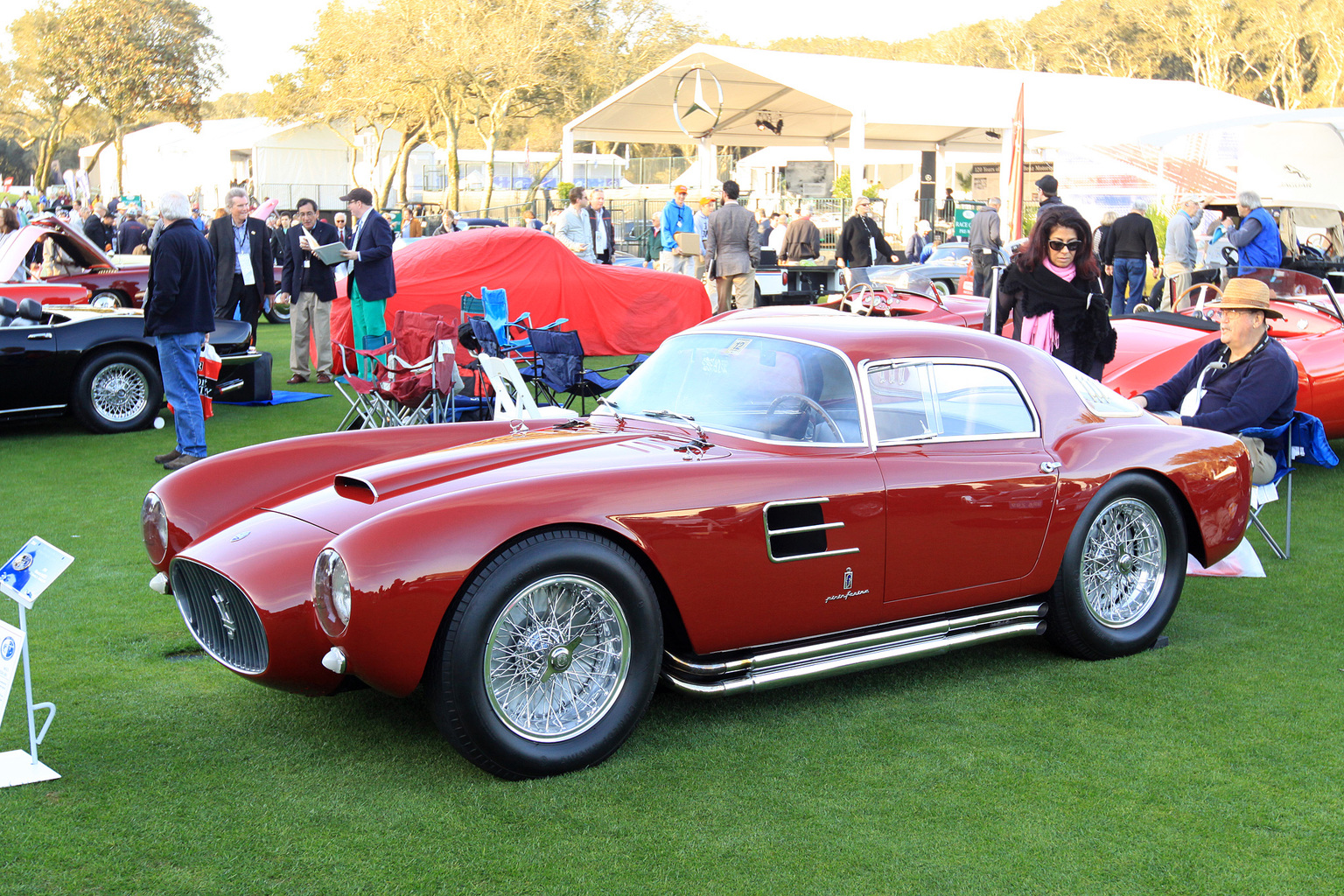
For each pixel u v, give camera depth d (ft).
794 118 91.50
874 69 77.00
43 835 9.51
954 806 10.34
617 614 10.89
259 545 11.34
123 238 65.72
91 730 11.74
